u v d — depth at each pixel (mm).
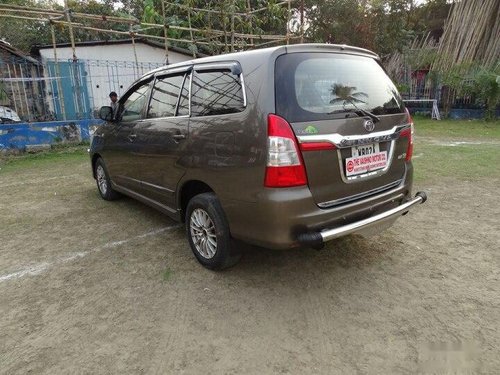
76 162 8727
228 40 12258
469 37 14734
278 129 2619
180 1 12484
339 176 2840
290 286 3152
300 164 2645
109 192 5492
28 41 21078
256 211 2762
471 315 2721
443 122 14258
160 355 2406
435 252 3693
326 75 2961
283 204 2625
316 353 2393
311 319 2723
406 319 2697
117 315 2824
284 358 2357
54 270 3533
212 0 11367
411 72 17219
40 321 2773
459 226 4309
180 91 3619
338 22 15734
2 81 11602
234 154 2875
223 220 3146
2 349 2492
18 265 3650
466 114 15094
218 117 3031
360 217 3000
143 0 15805
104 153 5156
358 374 2221
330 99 2889
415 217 4609
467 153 8227
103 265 3607
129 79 14273
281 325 2666
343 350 2414
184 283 3240
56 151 9898
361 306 2859
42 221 4848
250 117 2766
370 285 3141
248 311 2832
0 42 12648
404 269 3387
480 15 14484
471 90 14195
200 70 3402
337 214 2820
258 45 12875
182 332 2619
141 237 4254
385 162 3191
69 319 2791
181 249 3908
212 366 2307
